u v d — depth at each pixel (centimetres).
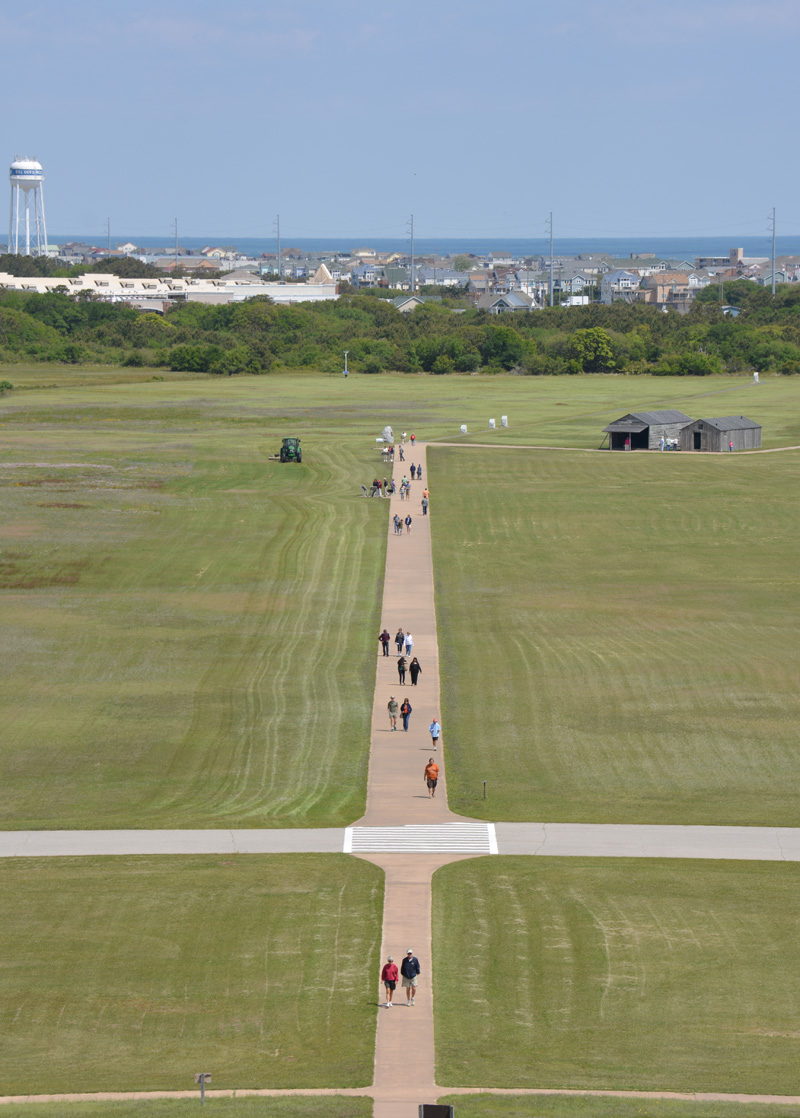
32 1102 4559
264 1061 4862
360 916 6031
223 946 5772
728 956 5688
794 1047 4981
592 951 5722
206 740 8562
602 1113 4444
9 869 6612
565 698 9375
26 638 10844
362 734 8656
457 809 7394
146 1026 5134
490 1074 4744
